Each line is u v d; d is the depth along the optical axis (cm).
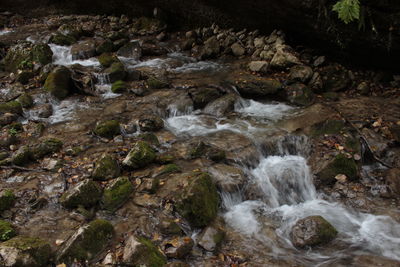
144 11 1409
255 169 641
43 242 438
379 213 557
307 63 973
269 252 483
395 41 812
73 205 519
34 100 835
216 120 785
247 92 886
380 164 663
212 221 520
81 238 442
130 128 713
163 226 488
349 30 862
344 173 625
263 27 1110
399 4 744
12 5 1565
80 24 1401
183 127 755
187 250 465
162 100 830
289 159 674
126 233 483
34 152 626
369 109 796
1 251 409
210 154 634
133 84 922
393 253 482
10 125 721
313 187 621
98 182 564
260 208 570
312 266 461
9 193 522
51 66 950
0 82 940
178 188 544
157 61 1110
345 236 514
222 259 464
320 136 701
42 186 559
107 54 1059
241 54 1102
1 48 1151
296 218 550
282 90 867
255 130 730
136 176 586
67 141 679
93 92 888
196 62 1103
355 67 961
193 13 1268
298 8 908
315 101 842
